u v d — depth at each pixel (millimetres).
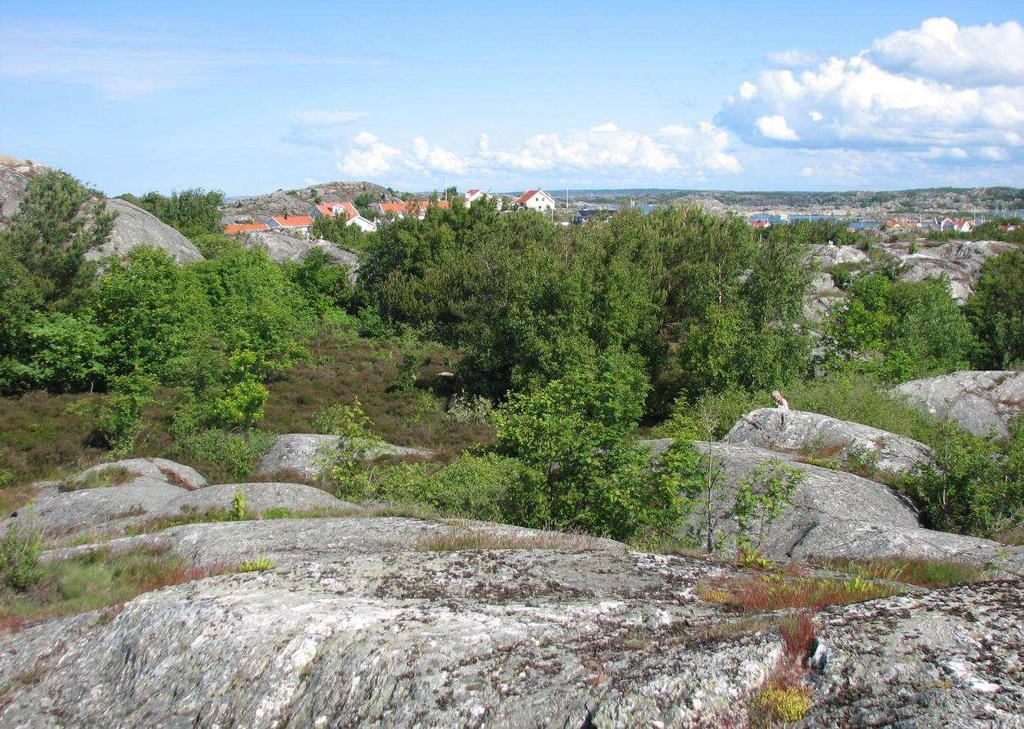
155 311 30469
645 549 9992
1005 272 41219
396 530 11336
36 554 9906
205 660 6301
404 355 40906
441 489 15844
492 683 5367
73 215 33969
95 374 29656
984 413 21500
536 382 29609
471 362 34500
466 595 7520
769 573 8422
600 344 32125
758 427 17953
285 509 14422
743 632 5676
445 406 32500
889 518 13078
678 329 35812
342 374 36031
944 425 19922
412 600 7242
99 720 6211
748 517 11875
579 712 4910
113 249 42938
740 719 4715
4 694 6805
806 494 12883
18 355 28938
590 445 12586
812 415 17797
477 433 28047
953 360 34094
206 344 30469
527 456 13297
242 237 66500
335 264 60312
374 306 51625
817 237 62094
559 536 10633
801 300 30906
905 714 4383
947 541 10789
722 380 28688
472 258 48406
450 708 5176
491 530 11156
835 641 5207
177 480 19469
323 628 6367
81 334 28766
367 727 5277
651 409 31000
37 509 16453
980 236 68875
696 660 5234
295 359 36438
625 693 4922
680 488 12008
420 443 26875
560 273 33375
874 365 28672
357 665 5785
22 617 8453
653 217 50656
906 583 8375
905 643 5109
